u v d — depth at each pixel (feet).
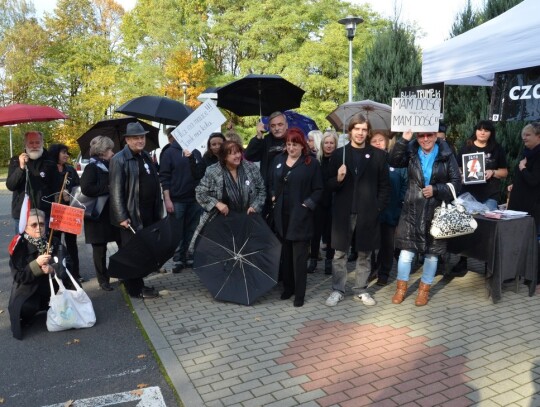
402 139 15.19
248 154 18.34
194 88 83.30
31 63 107.65
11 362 12.17
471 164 17.40
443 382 10.66
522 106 15.21
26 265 14.07
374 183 15.39
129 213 16.05
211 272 16.71
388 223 17.63
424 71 17.88
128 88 87.66
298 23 77.00
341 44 69.26
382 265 17.99
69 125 106.73
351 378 10.92
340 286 16.16
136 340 13.48
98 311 15.84
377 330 13.69
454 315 14.75
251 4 83.87
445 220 14.48
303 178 15.25
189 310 15.61
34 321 14.90
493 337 13.04
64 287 14.26
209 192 16.57
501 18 15.94
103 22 119.03
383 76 34.06
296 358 11.99
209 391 10.44
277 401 10.00
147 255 15.74
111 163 15.69
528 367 11.29
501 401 9.82
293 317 14.84
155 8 90.48
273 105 21.24
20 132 103.14
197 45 89.25
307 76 71.05
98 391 10.71
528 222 16.12
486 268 16.08
